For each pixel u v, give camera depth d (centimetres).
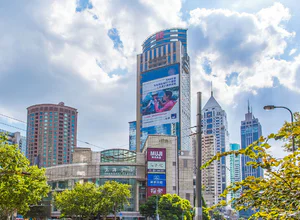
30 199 4862
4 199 4219
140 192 12038
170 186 11750
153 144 12025
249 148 1029
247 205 1045
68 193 8469
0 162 3155
